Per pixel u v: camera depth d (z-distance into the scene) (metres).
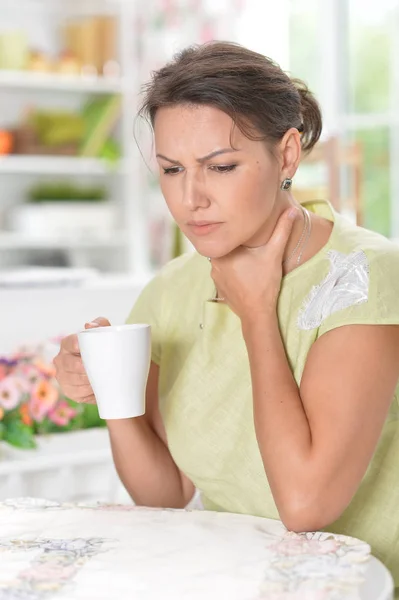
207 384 1.69
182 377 1.72
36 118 6.14
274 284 1.56
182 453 1.71
